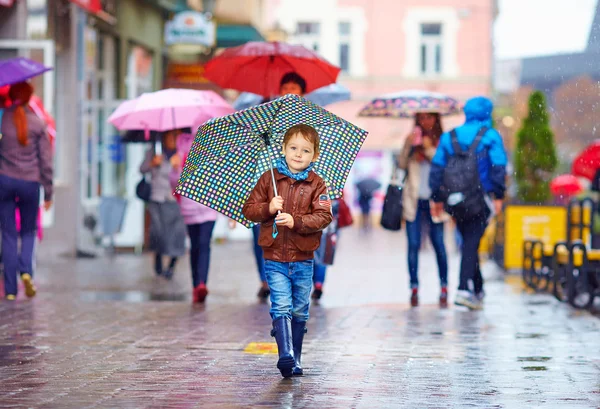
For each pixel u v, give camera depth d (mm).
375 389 9312
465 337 12812
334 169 9977
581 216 19891
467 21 68188
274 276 9734
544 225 24797
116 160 31734
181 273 23234
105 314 14781
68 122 28656
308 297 9922
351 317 14828
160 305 16078
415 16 68438
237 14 42531
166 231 21484
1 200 16406
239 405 8570
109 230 29625
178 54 40469
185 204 16609
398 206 17281
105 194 32000
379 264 27109
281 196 9625
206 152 9898
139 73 37938
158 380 9711
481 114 16547
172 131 21125
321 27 69000
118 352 11383
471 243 16141
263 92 17891
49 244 27578
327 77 17641
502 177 16406
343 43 69000
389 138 66812
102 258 27891
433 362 10875
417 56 68500
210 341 12250
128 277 21891
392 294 18797
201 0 43031
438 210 16969
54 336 12555
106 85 33469
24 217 16719
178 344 12000
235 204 9961
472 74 68250
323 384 9547
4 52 24797
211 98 18297
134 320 14172
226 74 17828
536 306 16562
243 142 9898
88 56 30641
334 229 17250
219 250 32375
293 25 69188
